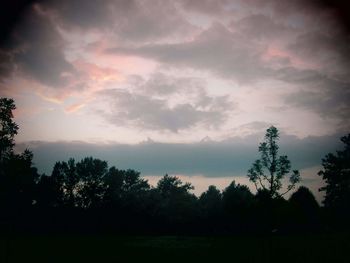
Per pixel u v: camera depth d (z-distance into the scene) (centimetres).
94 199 8531
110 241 6041
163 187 11462
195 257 3406
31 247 4494
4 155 2288
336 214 5272
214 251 3872
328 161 5269
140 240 6325
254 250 3447
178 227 8250
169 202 9738
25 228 7144
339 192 5178
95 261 3216
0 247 4378
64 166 9612
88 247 4741
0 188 2347
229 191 7844
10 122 2247
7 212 2628
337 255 2728
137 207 8712
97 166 9650
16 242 5203
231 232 7056
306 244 3522
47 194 7588
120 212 8350
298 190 5656
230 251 3697
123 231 8125
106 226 8119
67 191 9388
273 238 4378
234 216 6141
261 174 2616
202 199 10925
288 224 4850
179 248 4556
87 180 9550
